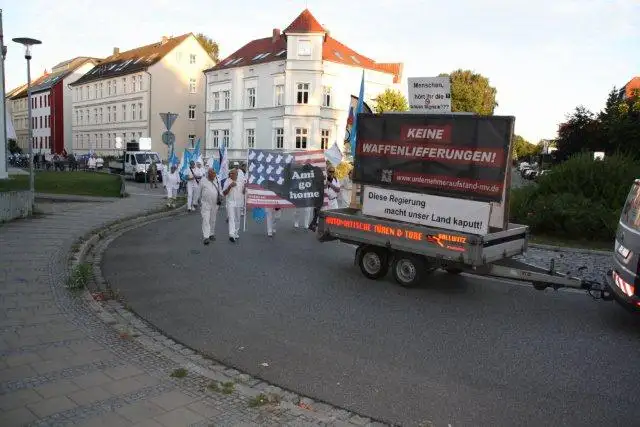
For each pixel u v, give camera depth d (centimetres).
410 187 871
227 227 1562
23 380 464
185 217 1812
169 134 2208
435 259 848
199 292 816
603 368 555
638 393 498
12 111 9325
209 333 630
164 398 441
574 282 764
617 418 448
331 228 966
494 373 534
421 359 566
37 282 796
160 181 3675
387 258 905
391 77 4884
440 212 835
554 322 708
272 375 515
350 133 1477
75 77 7538
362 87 1427
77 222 1462
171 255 1107
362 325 674
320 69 4256
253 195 1350
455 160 816
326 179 1541
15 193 1455
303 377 512
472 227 800
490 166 779
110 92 6303
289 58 4250
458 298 820
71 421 395
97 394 443
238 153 4806
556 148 3422
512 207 1578
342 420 427
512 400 476
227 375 508
